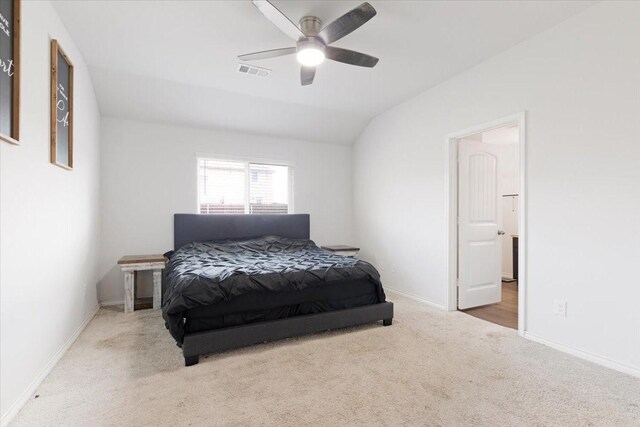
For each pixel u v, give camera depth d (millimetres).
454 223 3492
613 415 1635
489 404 1734
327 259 3309
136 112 3883
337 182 5309
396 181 4266
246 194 4676
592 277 2250
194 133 4324
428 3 2189
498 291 3840
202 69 3209
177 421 1591
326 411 1677
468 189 3594
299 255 3688
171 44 2738
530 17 2361
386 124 4457
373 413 1660
